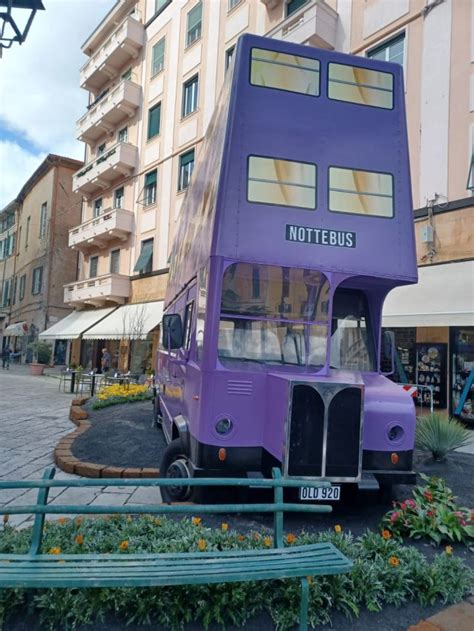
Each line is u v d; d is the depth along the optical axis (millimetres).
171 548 3232
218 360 4297
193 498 4754
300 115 4633
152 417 9836
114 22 28766
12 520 4645
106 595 2830
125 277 24953
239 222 4348
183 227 7926
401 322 11047
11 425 10047
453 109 12031
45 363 31516
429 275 11688
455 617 3020
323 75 4770
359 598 3094
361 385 3977
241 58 4582
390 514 4273
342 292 5258
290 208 4473
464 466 6820
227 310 4379
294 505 3176
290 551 3100
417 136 12766
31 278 37562
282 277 4496
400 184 4820
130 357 23656
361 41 14586
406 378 12406
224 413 4234
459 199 11602
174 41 23484
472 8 11898
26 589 2869
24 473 6434
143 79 25672
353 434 3930
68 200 34719
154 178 24078
